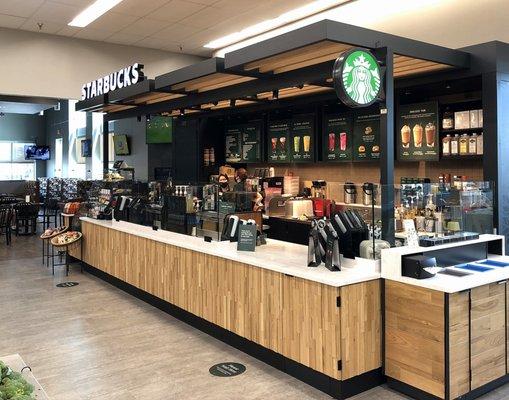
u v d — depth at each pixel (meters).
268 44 4.21
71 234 7.82
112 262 6.86
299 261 4.03
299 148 7.90
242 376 3.88
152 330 5.02
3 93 9.71
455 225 3.95
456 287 3.16
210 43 10.86
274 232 7.36
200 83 5.78
